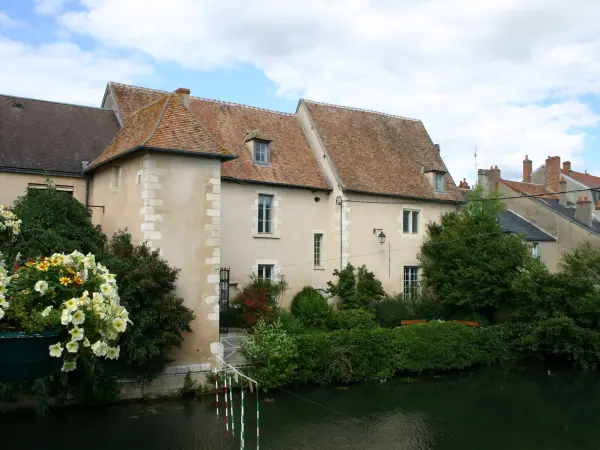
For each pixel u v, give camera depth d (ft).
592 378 58.39
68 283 15.47
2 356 13.76
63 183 54.39
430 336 57.11
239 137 65.00
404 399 48.14
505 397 50.60
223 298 57.52
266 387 46.47
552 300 63.36
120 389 41.65
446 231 69.72
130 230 45.93
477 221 69.72
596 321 62.54
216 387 42.86
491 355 61.72
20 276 15.51
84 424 37.60
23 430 36.24
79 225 44.52
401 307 65.10
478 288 64.75
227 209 58.85
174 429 37.24
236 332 54.44
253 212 60.75
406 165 75.72
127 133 52.24
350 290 62.75
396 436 38.81
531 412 46.24
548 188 116.37
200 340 44.78
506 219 96.94
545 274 64.39
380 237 68.18
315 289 63.77
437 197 74.54
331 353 49.98
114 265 39.63
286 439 36.83
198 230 45.39
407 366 54.80
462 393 51.16
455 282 66.80
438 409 45.85
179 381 43.62
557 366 63.57
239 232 59.47
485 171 102.27
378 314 63.98
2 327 14.06
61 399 40.24
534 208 98.32
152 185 43.55
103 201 52.31
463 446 37.55
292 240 63.62
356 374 51.31
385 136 78.33
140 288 39.14
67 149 56.44
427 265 70.90
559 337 62.39
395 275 69.72
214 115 66.23
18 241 37.11
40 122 58.18
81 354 15.40
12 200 51.37
